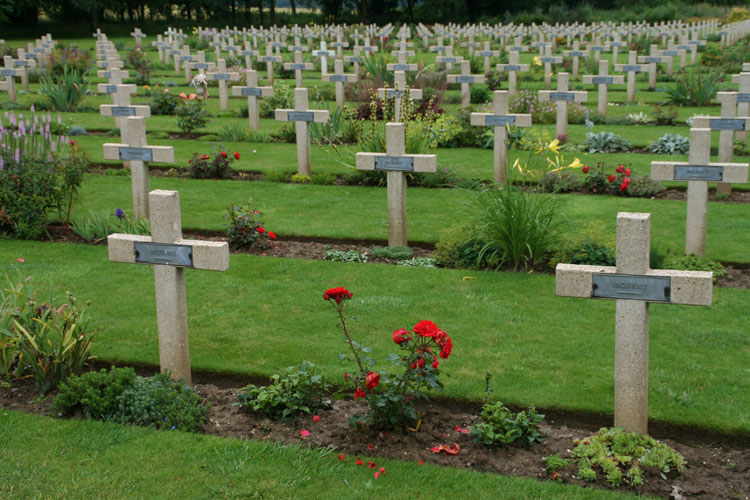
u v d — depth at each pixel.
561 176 12.62
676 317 7.37
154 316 7.32
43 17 71.25
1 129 10.32
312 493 4.51
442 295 7.93
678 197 12.13
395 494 4.49
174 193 5.45
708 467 4.87
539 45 37.88
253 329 7.04
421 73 23.97
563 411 5.61
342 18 77.81
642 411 4.98
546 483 4.59
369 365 5.26
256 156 15.32
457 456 4.91
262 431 5.23
